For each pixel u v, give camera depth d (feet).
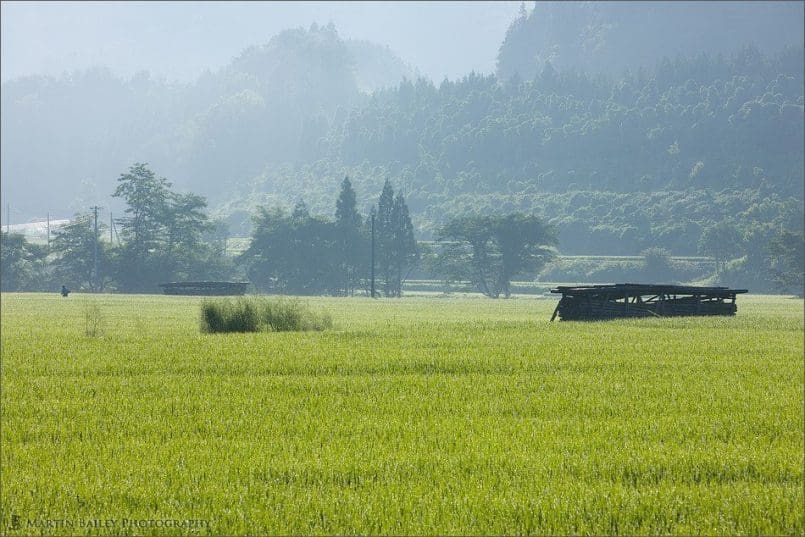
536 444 93.45
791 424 106.01
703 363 172.45
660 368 165.48
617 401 123.13
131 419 106.11
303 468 81.35
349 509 70.08
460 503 71.72
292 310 278.26
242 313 268.21
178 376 146.82
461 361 169.27
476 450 89.61
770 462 86.12
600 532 66.80
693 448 92.17
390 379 144.25
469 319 383.45
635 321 323.16
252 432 99.09
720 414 112.88
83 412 109.81
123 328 285.84
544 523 67.97
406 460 84.48
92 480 77.87
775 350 201.98
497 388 134.72
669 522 69.15
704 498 74.33
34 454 87.76
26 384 136.77
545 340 226.79
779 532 67.51
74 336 240.53
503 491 76.13
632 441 95.45
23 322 322.55
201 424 103.04
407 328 280.92
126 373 152.25
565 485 77.20
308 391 131.44
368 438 96.22
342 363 165.17
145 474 79.97
